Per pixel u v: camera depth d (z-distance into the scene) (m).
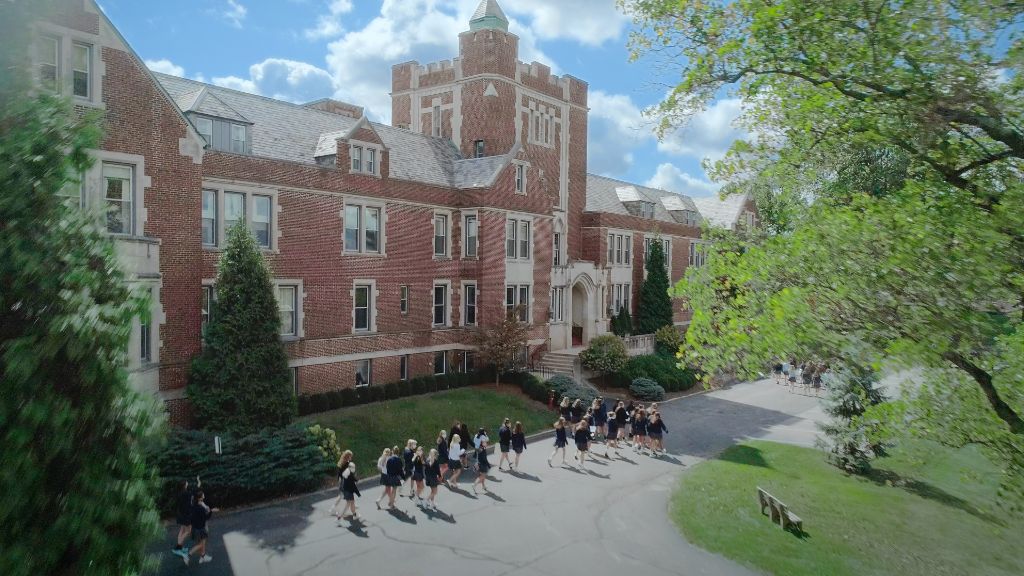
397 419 26.62
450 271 34.66
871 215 11.36
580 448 23.30
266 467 18.97
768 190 14.65
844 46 10.97
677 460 24.92
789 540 16.98
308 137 30.06
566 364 37.97
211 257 24.19
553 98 44.19
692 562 15.52
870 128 11.30
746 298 11.66
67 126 6.91
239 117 25.52
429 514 18.33
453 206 34.69
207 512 14.82
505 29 41.25
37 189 6.34
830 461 24.89
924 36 10.34
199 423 20.97
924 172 11.85
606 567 15.14
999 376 11.38
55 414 5.94
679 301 56.03
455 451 20.78
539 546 16.27
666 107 12.38
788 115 12.43
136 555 6.75
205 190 24.27
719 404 36.88
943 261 9.98
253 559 15.09
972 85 10.00
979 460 26.44
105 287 6.90
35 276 6.10
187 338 21.55
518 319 35.88
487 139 39.59
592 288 44.84
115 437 6.72
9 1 6.68
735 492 20.83
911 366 10.36
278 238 26.48
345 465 17.81
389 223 31.23
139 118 20.28
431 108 42.34
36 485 5.87
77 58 18.94
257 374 21.12
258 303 21.42
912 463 13.79
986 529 18.70
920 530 18.28
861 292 10.52
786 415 34.34
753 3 11.04
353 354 29.56
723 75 11.91
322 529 17.03
